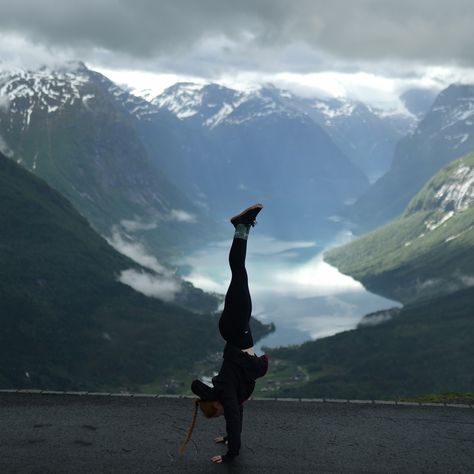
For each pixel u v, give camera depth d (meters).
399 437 14.99
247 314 12.37
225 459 13.07
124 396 18.11
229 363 12.50
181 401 17.73
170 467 12.98
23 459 13.34
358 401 18.11
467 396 22.31
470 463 13.45
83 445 14.19
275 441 14.61
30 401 17.53
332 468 13.06
